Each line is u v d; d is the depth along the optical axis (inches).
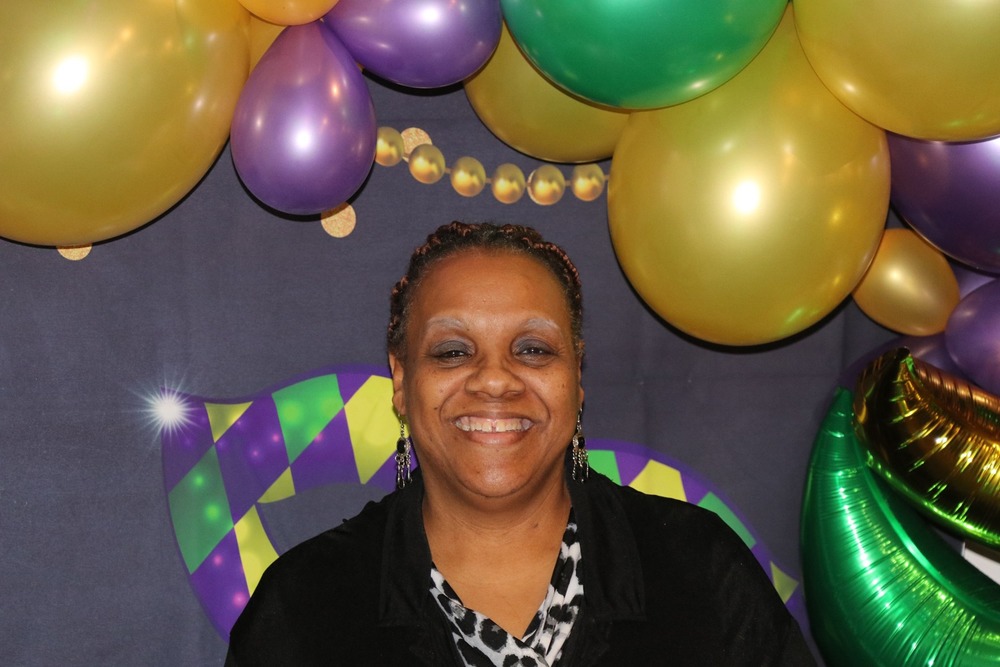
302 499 83.7
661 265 71.2
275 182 67.6
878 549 83.1
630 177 72.3
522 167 87.0
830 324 92.0
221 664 81.7
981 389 79.7
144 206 68.2
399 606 57.0
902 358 77.8
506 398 55.4
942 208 74.7
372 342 85.0
